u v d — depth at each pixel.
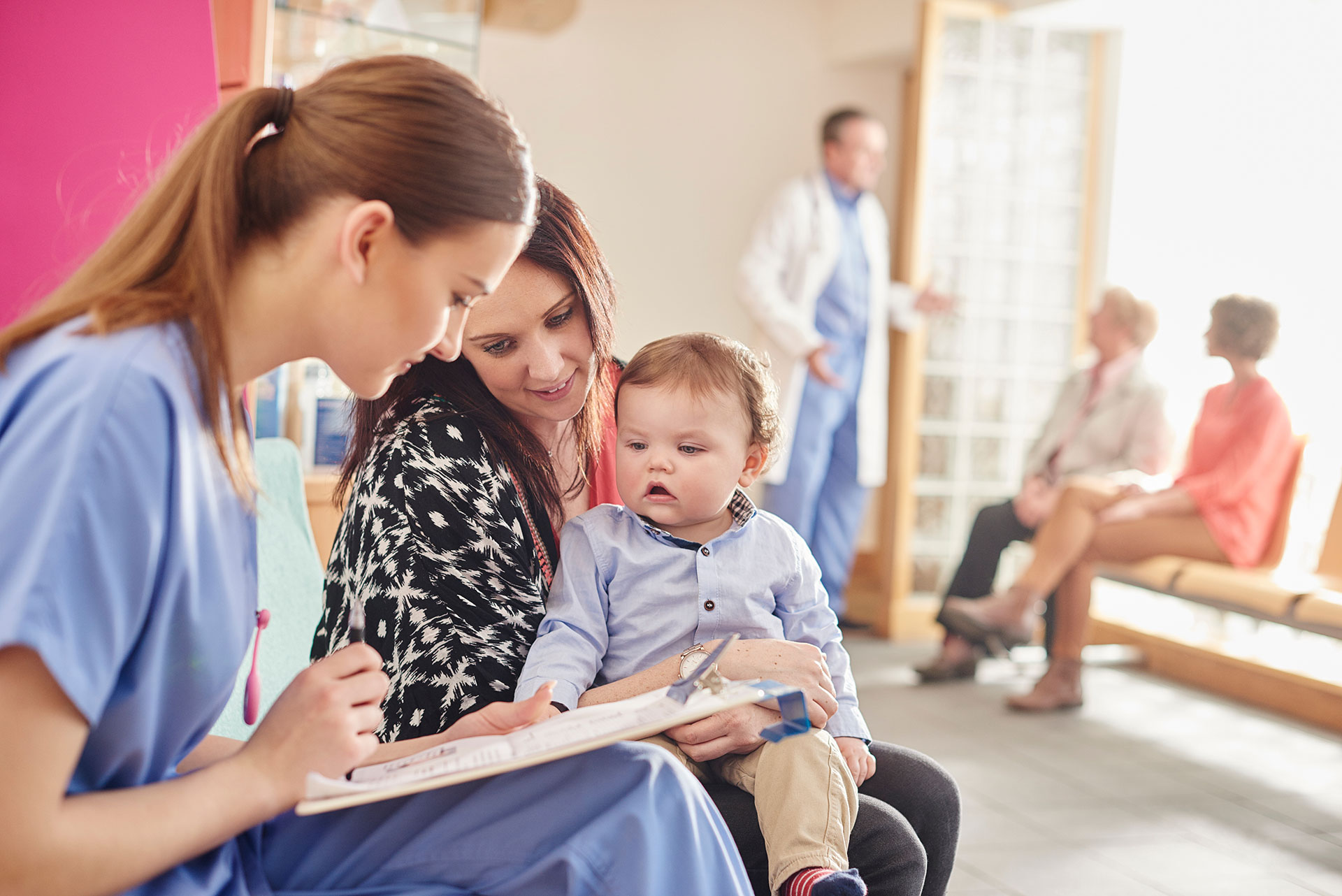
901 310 4.77
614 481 1.59
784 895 1.14
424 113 0.87
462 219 0.87
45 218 1.43
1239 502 3.69
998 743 3.43
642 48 5.40
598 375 1.45
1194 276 5.16
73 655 0.72
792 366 4.71
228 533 0.86
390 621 1.17
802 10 5.60
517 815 0.96
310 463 2.20
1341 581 3.46
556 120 5.30
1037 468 4.22
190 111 1.52
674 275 5.52
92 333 0.78
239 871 0.93
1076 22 4.85
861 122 4.68
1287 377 4.76
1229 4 4.68
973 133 4.83
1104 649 4.62
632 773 0.95
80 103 1.45
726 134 5.54
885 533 4.88
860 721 1.37
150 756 0.84
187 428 0.80
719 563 1.42
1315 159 4.72
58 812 0.73
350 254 0.85
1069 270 5.02
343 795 0.86
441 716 1.15
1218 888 2.43
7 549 0.71
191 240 0.85
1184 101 5.07
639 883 0.92
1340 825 2.85
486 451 1.28
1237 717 3.81
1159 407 4.06
